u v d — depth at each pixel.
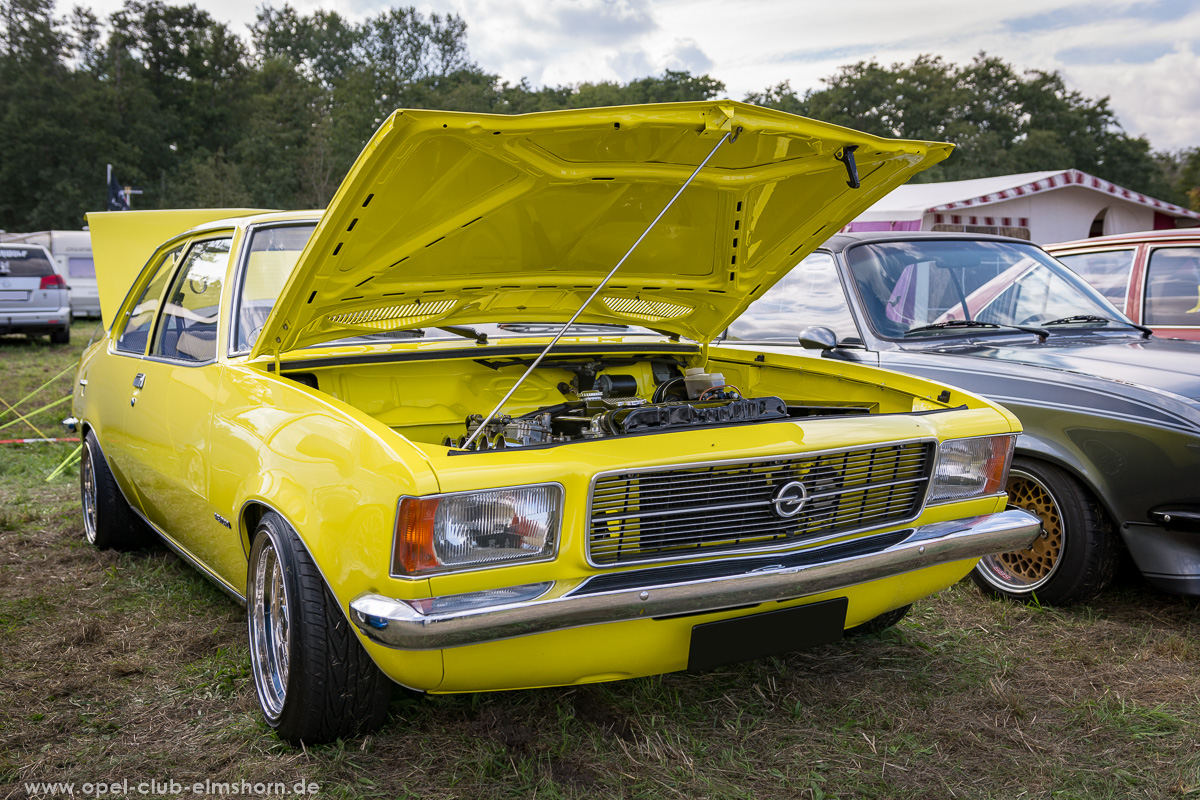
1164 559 3.36
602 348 3.38
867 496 2.54
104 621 3.46
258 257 3.17
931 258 4.71
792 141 2.50
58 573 4.07
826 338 4.12
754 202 2.86
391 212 2.36
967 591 3.89
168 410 3.27
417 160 2.19
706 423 2.53
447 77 94.06
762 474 2.37
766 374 3.60
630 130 2.30
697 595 2.19
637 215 2.77
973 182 16.44
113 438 3.89
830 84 87.25
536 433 2.71
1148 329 4.52
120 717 2.69
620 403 2.96
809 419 2.59
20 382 10.98
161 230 4.97
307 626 2.31
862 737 2.58
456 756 2.44
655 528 2.25
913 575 2.67
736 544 2.36
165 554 4.35
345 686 2.36
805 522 2.44
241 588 2.93
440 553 2.01
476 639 2.03
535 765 2.40
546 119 2.14
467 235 2.61
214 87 74.44
